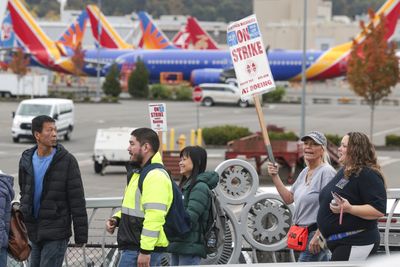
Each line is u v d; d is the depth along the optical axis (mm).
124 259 20156
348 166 19828
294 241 22078
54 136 21781
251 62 22141
